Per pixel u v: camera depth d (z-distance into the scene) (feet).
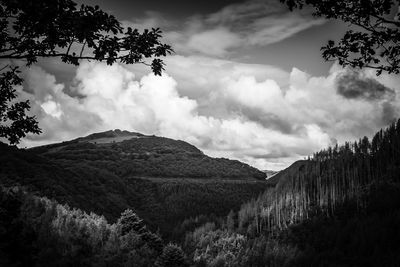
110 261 309.63
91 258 310.24
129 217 377.91
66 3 29.76
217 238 631.97
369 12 29.45
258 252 528.22
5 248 51.29
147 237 366.63
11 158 606.55
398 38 30.22
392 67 32.22
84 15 30.48
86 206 643.45
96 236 352.69
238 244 579.07
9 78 37.73
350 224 531.09
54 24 30.94
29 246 54.80
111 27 31.76
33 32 31.58
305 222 629.10
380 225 483.51
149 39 33.45
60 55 32.99
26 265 53.16
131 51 33.99
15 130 41.60
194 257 577.84
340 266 419.33
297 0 29.94
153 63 35.06
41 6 29.45
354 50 32.24
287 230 624.18
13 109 41.60
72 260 285.84
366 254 436.35
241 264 515.91
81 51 32.96
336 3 30.04
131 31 32.99
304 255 471.62
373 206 590.14
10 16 30.55
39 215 374.63
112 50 32.89
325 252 471.21
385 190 625.41
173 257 303.68
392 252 408.46
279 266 472.85
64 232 341.82
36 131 43.04
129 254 311.68
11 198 52.29
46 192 553.64
